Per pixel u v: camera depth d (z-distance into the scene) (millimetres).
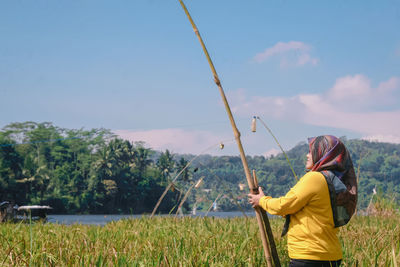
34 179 116125
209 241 5445
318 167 3160
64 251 4715
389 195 12938
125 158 142250
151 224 7902
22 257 4293
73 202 121750
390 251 4578
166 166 144250
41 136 134500
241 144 3299
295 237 3113
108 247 4832
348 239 5703
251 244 5211
